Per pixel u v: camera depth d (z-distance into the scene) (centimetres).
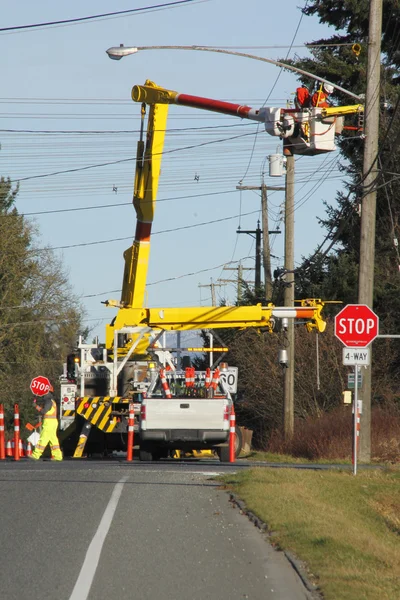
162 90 9050
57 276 19962
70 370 9444
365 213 7962
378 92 7750
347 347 6312
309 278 15012
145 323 9144
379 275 14200
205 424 7619
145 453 7981
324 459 8862
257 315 9069
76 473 6012
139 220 9400
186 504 4497
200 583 2995
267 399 13675
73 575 3055
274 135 7269
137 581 3000
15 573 3078
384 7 14688
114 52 7206
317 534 3691
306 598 2831
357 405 6769
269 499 4506
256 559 3341
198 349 9294
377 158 7775
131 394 8894
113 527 3847
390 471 6322
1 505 4441
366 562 3325
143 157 9406
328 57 14888
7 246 18550
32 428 8431
